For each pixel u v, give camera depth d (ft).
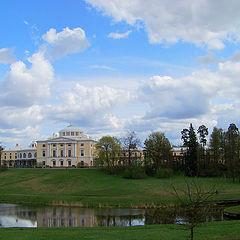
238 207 183.62
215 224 123.65
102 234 108.88
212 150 430.61
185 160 410.72
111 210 212.84
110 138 453.58
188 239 96.22
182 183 328.29
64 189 336.49
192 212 87.71
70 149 602.44
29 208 227.40
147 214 191.31
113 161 449.06
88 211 209.67
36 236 105.70
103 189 320.91
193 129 409.08
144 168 415.64
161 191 289.12
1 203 258.57
